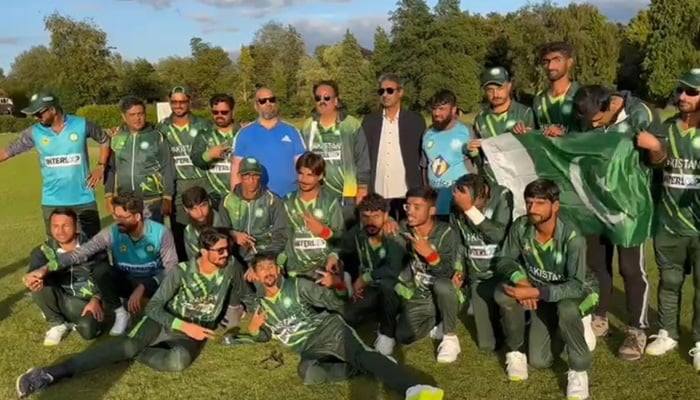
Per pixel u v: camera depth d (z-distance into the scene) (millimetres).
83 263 6125
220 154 6973
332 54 74812
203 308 5805
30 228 12680
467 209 5395
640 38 66125
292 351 5688
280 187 6961
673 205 5164
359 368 5055
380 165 6957
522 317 5062
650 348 5395
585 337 5133
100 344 5949
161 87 83000
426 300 5758
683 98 4902
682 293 6848
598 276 5691
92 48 71625
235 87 86000
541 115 6012
